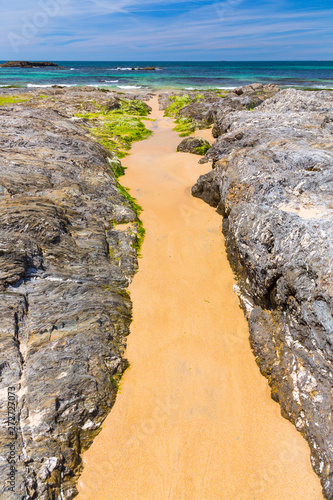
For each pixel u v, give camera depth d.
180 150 33.34
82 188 19.64
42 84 86.44
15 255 12.02
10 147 21.95
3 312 10.59
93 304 12.66
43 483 7.86
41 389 9.39
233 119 30.61
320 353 9.31
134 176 27.31
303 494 8.31
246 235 14.11
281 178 14.69
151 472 8.86
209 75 119.50
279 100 34.66
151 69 161.12
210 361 11.95
